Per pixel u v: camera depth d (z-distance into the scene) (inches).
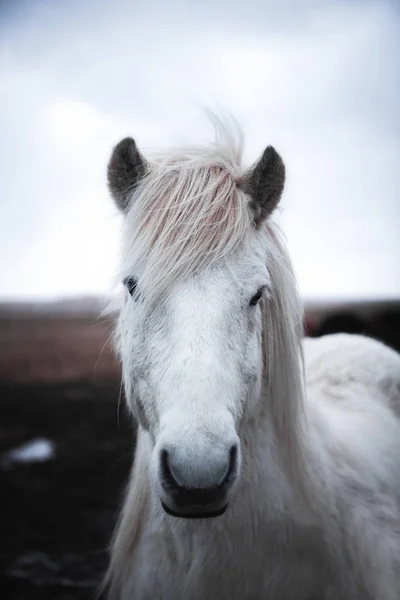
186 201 59.9
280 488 66.7
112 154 64.3
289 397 68.4
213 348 54.0
